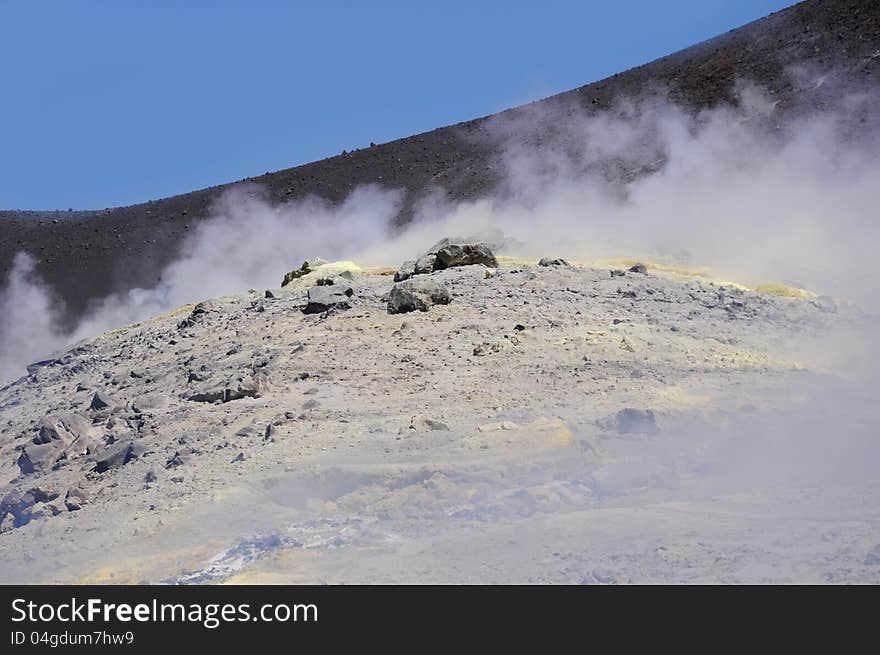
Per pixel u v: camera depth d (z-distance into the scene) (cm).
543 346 2161
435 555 1341
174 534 1523
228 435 1891
